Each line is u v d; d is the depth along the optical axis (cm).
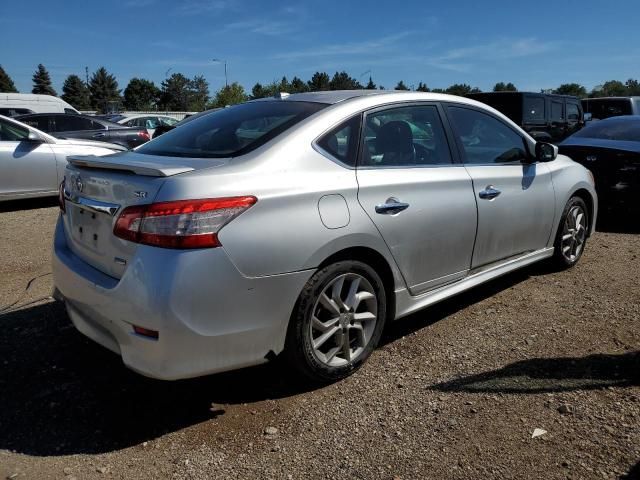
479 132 420
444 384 320
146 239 263
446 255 373
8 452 267
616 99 1648
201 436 280
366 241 318
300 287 293
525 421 280
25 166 846
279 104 360
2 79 10012
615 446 259
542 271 518
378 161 341
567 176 493
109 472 253
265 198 280
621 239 648
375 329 338
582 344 363
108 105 6738
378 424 284
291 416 294
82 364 353
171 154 328
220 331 270
